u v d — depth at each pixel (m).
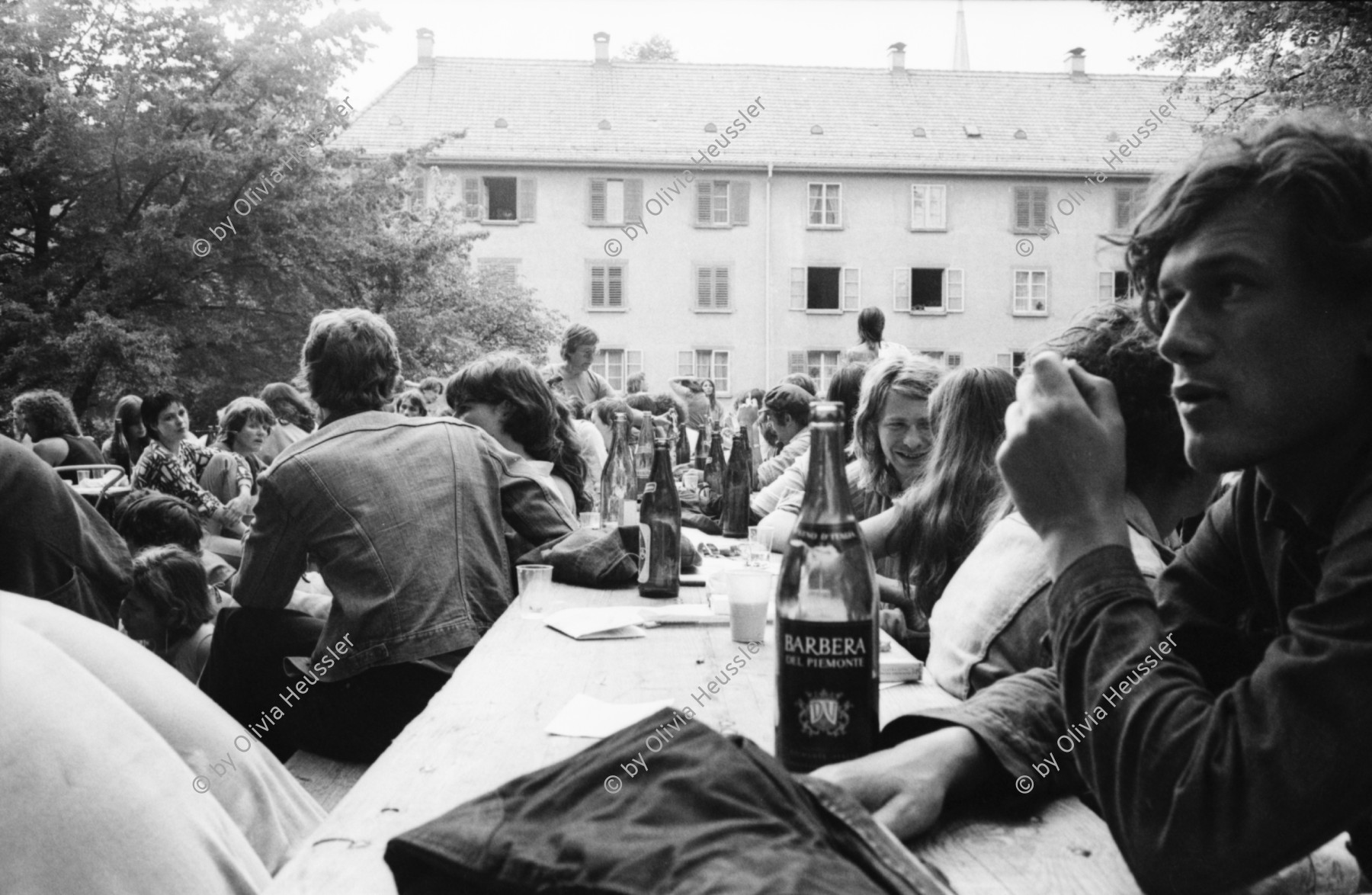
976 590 1.70
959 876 1.00
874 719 1.20
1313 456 0.94
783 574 1.29
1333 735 0.78
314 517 2.72
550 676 1.79
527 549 3.32
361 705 2.63
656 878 0.83
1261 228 0.88
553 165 36.75
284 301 22.81
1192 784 0.83
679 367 36.84
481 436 3.08
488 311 30.16
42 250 21.81
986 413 2.51
